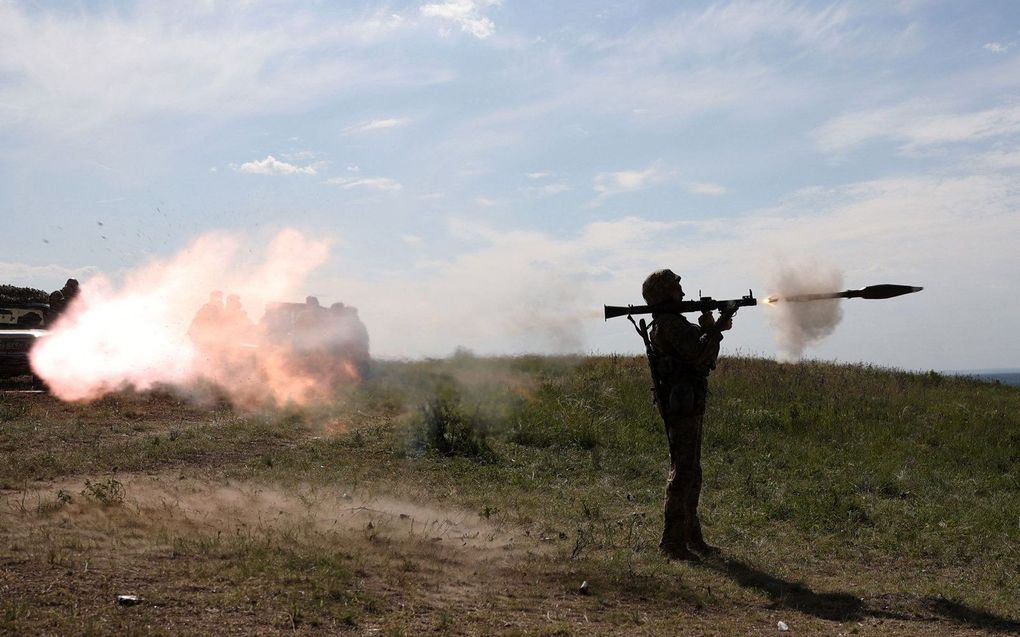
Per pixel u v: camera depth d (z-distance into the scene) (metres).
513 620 6.24
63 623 5.41
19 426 14.09
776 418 17.19
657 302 8.73
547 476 12.81
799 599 7.49
